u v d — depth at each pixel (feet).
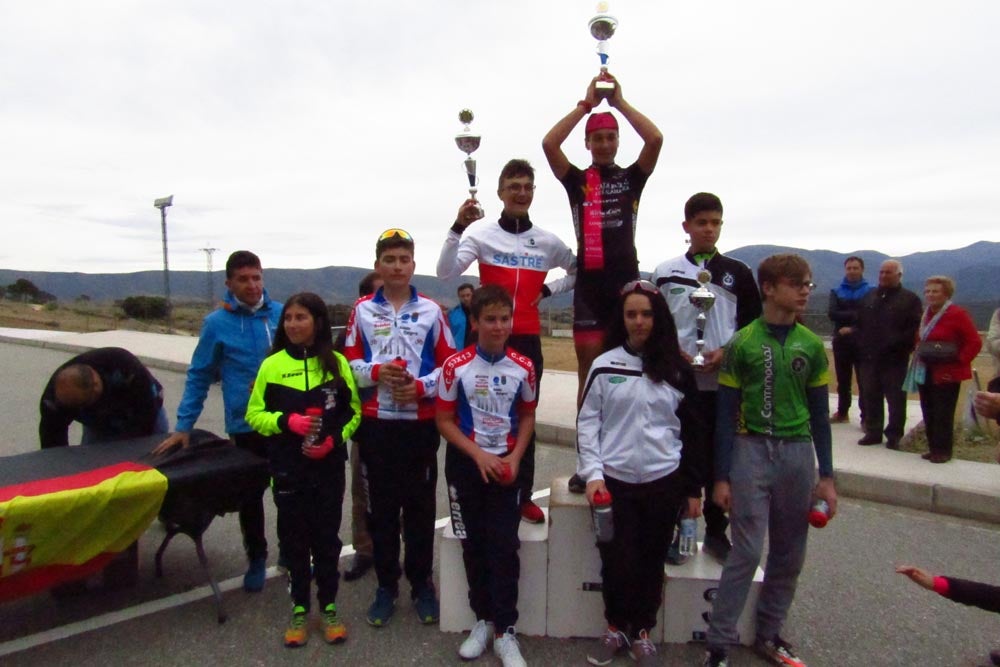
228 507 12.14
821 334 46.47
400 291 11.98
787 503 10.14
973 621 12.12
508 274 13.12
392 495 11.60
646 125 12.84
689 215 12.53
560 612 11.42
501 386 10.86
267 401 11.35
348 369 11.56
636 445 10.36
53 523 10.30
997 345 20.34
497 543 10.64
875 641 11.47
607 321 13.20
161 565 13.96
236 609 12.36
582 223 13.24
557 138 13.15
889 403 22.08
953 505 17.74
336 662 10.68
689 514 10.78
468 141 13.91
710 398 12.12
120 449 12.51
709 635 10.34
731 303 12.31
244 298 12.85
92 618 12.01
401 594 12.99
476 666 10.59
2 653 10.90
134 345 50.83
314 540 11.35
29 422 27.43
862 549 15.40
